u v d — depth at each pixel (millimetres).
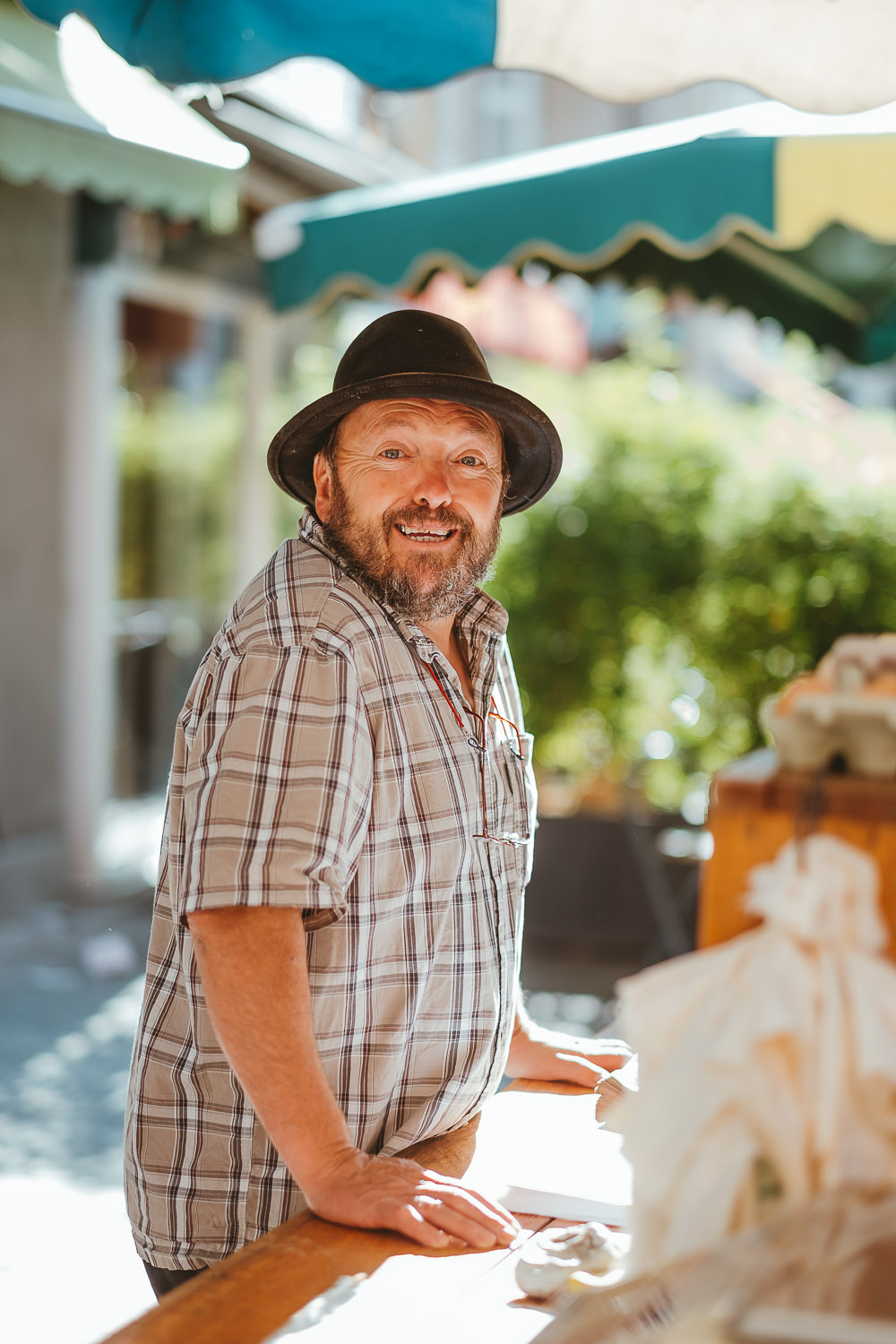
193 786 1503
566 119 13242
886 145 3084
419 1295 1241
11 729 6438
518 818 1817
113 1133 4078
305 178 7492
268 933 1440
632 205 3350
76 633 6738
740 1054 1017
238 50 2074
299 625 1560
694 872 4809
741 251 4395
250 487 8289
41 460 6578
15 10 4344
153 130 4477
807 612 6027
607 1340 935
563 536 6344
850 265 4363
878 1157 995
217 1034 1455
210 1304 1215
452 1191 1402
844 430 6645
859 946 1023
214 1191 1602
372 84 2111
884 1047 1002
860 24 1909
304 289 3998
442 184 3875
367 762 1547
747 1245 968
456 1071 1643
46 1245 3346
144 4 2037
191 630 7949
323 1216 1407
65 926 6246
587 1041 2010
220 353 8039
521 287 6617
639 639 6266
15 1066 4598
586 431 6656
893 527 6062
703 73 1993
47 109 4094
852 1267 921
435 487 1685
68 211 6676
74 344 6723
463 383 1692
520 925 1839
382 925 1565
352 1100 1563
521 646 6352
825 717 1057
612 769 6223
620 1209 1435
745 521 6207
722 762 6035
